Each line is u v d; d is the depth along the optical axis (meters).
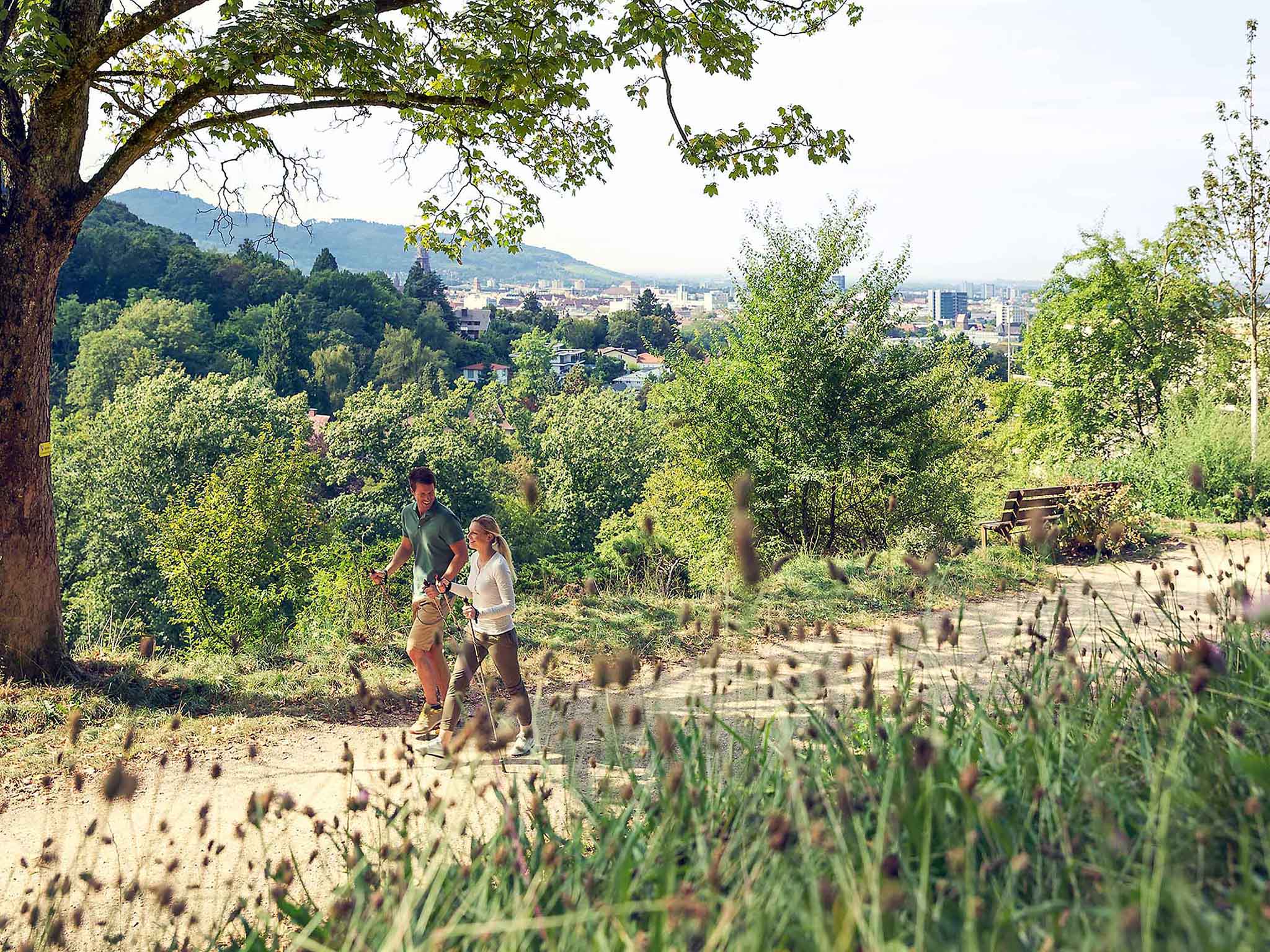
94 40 7.29
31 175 7.47
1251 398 18.23
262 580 27.72
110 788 2.55
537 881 2.27
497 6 8.52
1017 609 8.82
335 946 2.30
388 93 8.49
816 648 7.75
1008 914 1.74
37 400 7.58
